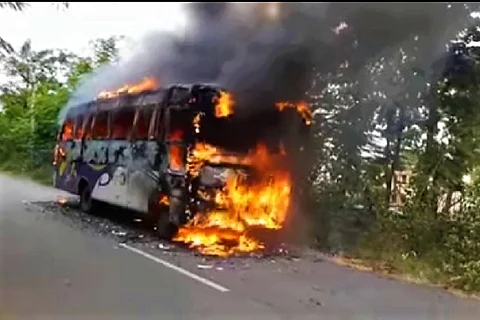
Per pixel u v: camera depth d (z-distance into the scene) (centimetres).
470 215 992
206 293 758
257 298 745
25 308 657
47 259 930
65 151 1767
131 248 1072
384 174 1149
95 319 627
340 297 776
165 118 1190
